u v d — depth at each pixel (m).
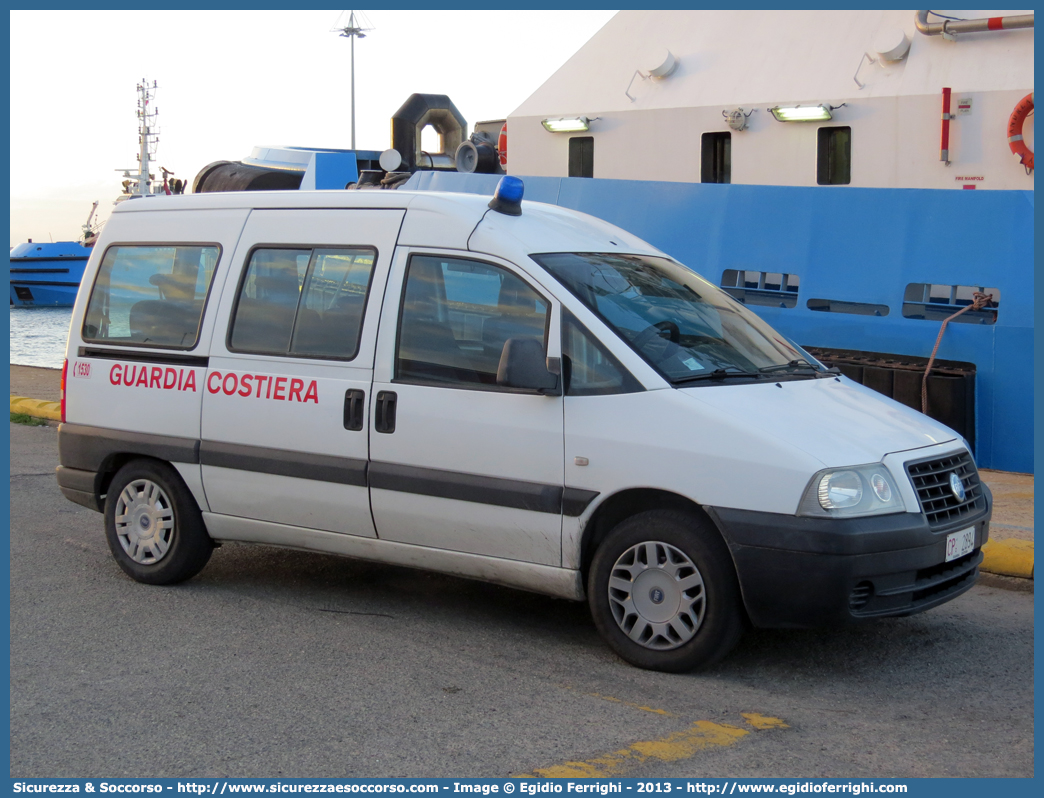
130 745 3.94
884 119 9.40
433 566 5.29
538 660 4.86
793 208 9.53
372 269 5.45
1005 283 8.51
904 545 4.37
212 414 5.83
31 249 45.53
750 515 4.38
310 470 5.46
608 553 4.76
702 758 3.81
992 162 8.96
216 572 6.43
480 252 5.16
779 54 10.23
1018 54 8.98
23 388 14.71
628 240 5.88
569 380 4.83
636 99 10.97
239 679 4.61
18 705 4.32
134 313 6.25
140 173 40.47
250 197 6.03
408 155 14.42
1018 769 3.73
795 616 4.36
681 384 4.70
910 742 3.96
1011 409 8.52
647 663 4.71
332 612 5.62
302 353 5.58
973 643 5.13
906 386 8.61
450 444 5.06
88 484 6.30
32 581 6.20
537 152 11.78
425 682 4.57
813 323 9.41
